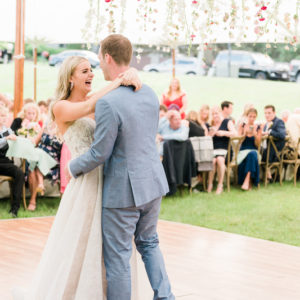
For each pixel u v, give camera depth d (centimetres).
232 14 327
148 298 306
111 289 272
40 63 2436
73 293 277
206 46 338
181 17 335
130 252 278
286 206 694
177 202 708
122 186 267
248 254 462
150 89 284
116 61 276
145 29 336
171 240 506
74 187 282
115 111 261
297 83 2283
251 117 808
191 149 738
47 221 579
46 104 833
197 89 2178
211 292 357
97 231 274
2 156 619
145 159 273
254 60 2288
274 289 369
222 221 603
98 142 262
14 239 493
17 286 361
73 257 276
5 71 2286
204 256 451
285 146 860
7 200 692
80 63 287
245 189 798
